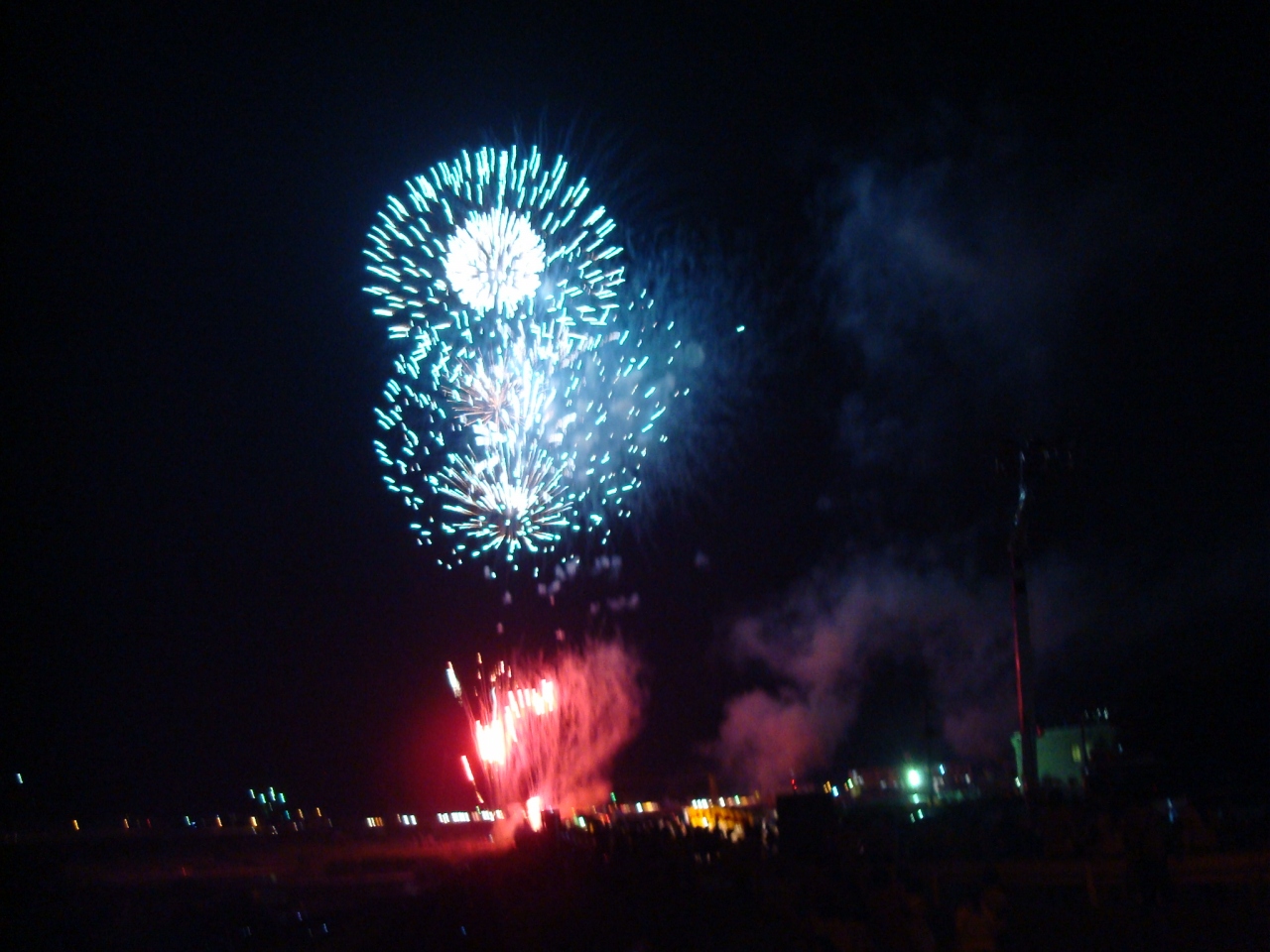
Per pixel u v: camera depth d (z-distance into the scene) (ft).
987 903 47.96
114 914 76.13
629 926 61.05
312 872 107.96
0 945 67.67
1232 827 77.97
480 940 63.36
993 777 138.82
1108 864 68.85
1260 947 50.98
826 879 57.31
